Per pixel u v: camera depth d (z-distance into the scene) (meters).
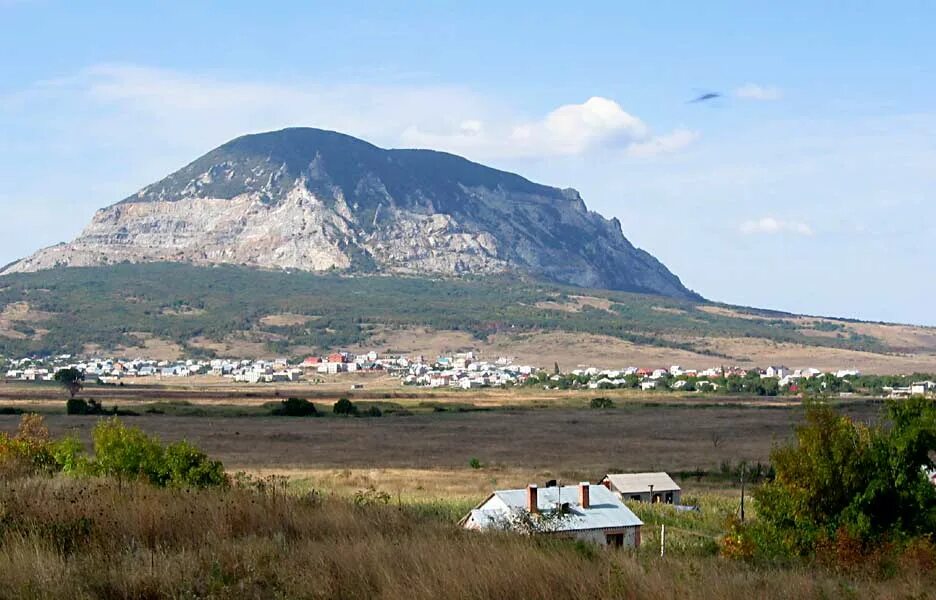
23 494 18.22
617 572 13.84
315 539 16.41
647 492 65.00
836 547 26.39
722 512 55.97
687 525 48.47
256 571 13.16
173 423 135.50
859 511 28.75
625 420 162.00
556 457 102.31
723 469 86.94
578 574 13.77
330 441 116.62
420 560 14.07
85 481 22.31
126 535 15.50
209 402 198.50
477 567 13.65
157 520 16.28
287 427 135.62
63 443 41.47
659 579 13.88
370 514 18.86
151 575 12.84
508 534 18.22
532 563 14.00
